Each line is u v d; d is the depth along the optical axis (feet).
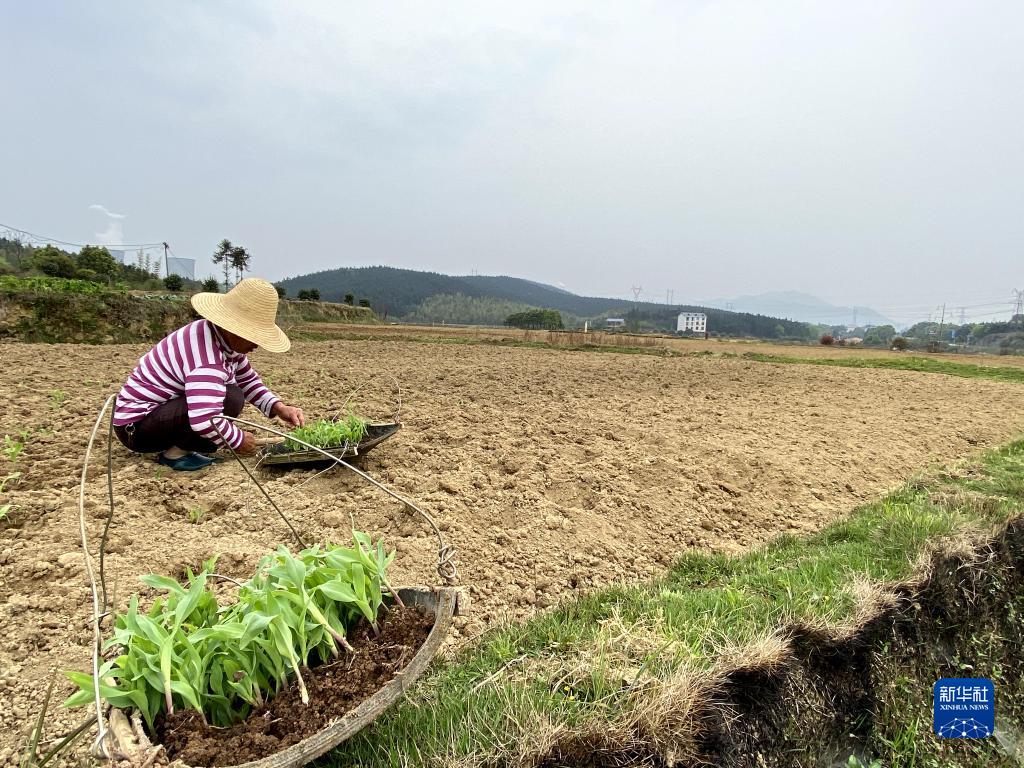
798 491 18.02
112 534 11.10
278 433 7.75
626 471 17.65
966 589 12.03
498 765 6.14
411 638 6.42
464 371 39.32
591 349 84.48
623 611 9.85
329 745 5.11
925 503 16.24
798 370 58.59
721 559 12.82
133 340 54.49
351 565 6.61
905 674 10.07
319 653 6.29
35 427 17.44
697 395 34.65
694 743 7.02
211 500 12.89
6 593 9.11
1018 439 26.71
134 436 13.70
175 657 5.41
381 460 16.38
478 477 15.76
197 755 4.96
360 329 109.91
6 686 7.26
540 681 7.46
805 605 9.86
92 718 5.14
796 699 8.37
